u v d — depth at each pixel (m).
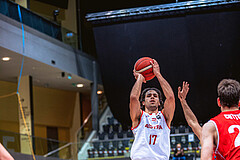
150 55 16.44
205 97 16.59
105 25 16.30
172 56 16.28
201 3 15.29
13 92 18.47
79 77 18.38
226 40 15.81
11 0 14.67
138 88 4.29
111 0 16.06
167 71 16.48
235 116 2.83
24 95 17.17
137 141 4.21
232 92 2.87
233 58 15.98
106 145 15.68
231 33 15.70
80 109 23.39
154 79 16.42
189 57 16.19
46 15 16.88
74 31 19.42
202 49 16.05
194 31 15.84
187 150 15.27
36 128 21.14
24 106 17.06
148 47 16.30
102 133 18.25
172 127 17.28
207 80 16.38
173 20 15.81
